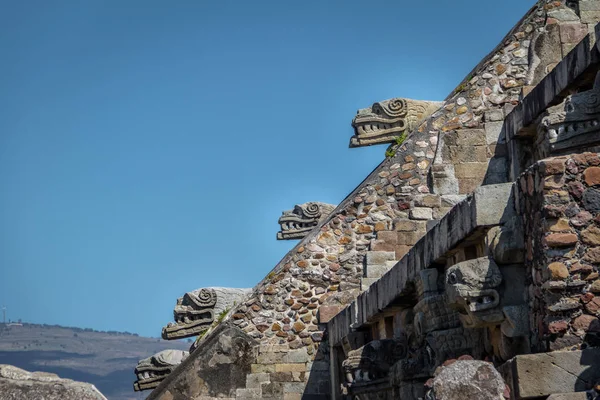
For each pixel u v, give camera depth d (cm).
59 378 1705
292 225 4616
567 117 1880
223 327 3078
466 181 2880
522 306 1570
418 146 2991
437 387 1354
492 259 1597
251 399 3020
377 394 2197
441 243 1838
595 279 1466
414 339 2139
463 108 2941
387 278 2230
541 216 1509
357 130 3412
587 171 1502
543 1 2931
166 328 3506
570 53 2147
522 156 2584
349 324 2630
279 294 3081
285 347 3053
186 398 3039
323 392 3011
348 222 3048
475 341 1791
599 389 1383
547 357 1423
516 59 2916
